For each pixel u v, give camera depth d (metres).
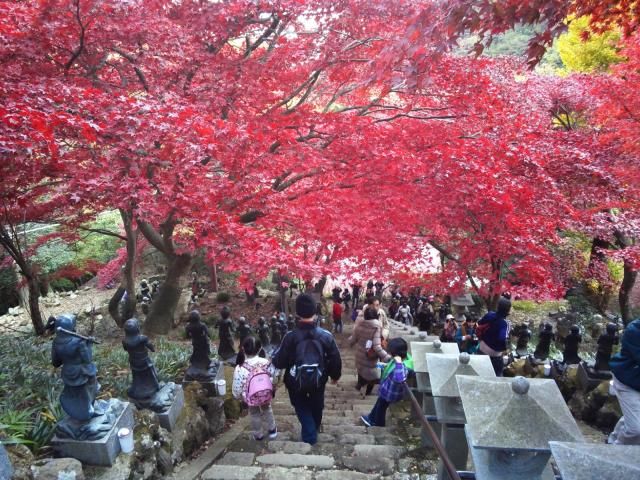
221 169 8.20
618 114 11.64
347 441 5.44
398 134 8.88
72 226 10.41
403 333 10.32
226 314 8.50
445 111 10.55
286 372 4.88
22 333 11.60
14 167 6.01
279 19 8.90
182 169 6.29
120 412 4.29
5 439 3.68
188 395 6.02
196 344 6.51
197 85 8.55
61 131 5.92
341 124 8.66
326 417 6.47
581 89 15.55
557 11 4.09
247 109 8.91
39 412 4.35
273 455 4.86
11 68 6.28
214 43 9.20
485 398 2.77
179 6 8.91
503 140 8.55
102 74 9.89
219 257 6.60
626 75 11.44
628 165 11.16
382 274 10.30
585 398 7.27
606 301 17.80
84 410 3.94
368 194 8.91
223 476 4.34
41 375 5.41
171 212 7.56
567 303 18.86
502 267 9.78
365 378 7.41
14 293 19.72
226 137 6.67
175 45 7.79
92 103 5.79
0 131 4.82
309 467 4.65
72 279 24.27
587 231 10.09
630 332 4.11
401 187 8.44
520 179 8.70
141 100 6.52
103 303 19.80
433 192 8.28
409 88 4.93
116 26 7.07
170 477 4.55
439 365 3.99
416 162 7.80
